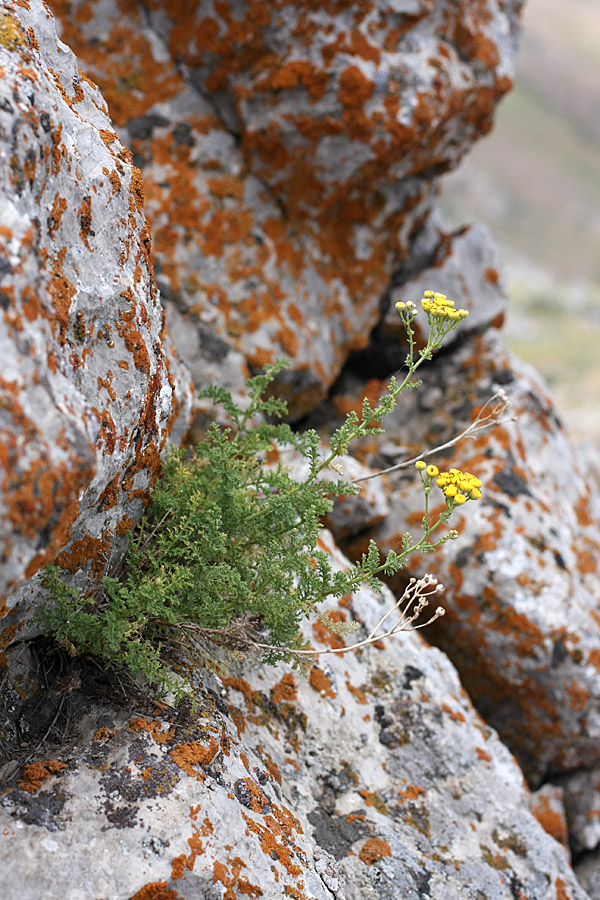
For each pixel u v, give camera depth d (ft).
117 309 6.78
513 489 13.25
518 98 279.90
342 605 10.12
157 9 12.51
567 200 224.33
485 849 8.81
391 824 8.48
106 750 6.54
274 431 8.86
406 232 15.57
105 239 6.79
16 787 6.10
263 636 8.11
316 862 7.19
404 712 9.60
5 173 5.18
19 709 6.95
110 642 6.38
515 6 15.24
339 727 9.05
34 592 6.46
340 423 14.93
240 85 12.60
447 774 9.29
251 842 6.34
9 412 4.66
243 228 13.26
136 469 7.31
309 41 11.99
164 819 6.05
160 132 12.92
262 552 8.19
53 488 4.86
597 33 310.45
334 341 14.62
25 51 5.89
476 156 234.58
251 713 8.50
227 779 6.77
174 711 7.07
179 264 12.71
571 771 13.20
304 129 12.53
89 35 12.65
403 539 7.19
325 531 11.49
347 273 14.71
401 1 12.21
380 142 12.62
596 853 12.85
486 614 12.45
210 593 7.24
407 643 10.47
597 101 278.87
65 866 5.65
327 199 13.50
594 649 12.52
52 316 5.44
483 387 14.76
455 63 13.35
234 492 7.61
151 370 7.18
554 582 12.59
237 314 13.00
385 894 7.73
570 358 77.30
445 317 7.37
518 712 12.94
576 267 203.31
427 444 14.42
